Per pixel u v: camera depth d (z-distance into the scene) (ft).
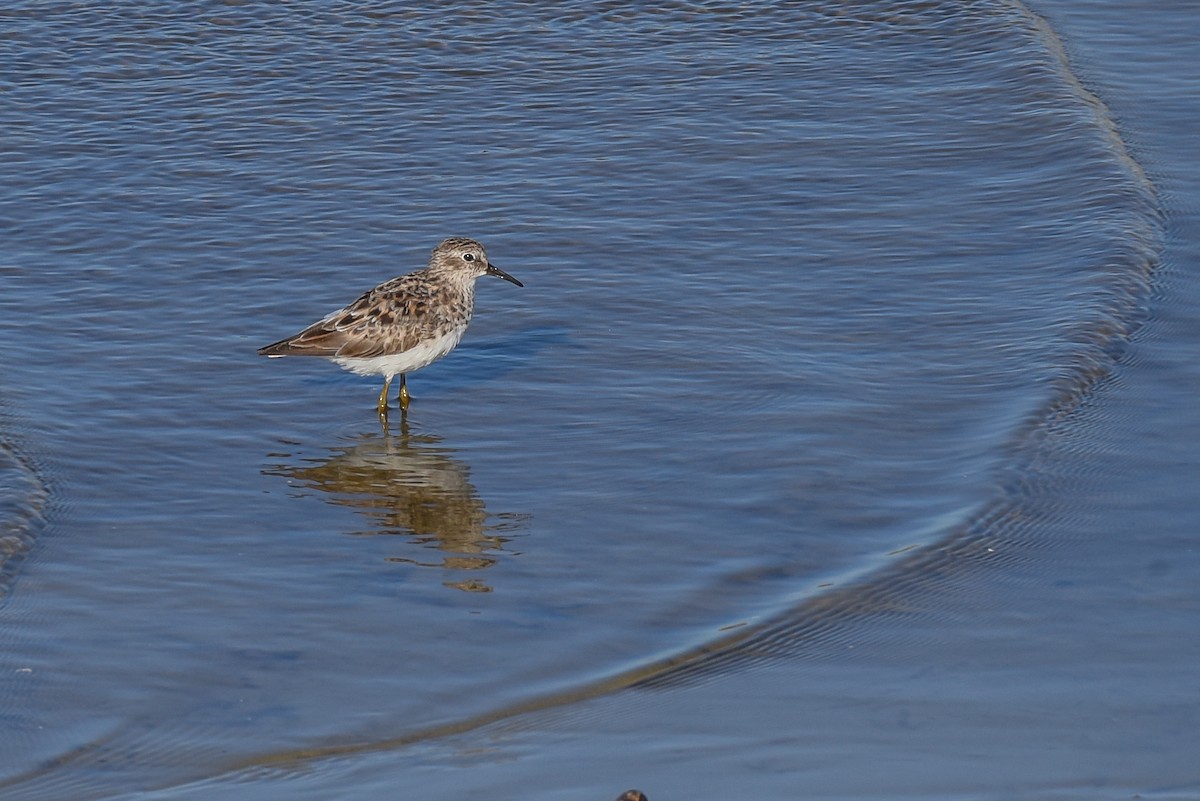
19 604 45.11
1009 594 45.29
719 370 60.64
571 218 74.28
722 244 71.72
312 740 39.14
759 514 50.37
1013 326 63.05
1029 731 38.70
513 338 64.13
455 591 46.21
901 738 38.60
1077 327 62.13
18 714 39.96
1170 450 53.31
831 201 75.72
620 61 92.94
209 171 78.48
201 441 55.98
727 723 39.55
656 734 39.14
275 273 68.95
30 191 75.72
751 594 45.80
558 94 88.43
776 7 100.78
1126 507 49.85
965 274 68.03
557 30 97.19
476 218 74.28
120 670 42.04
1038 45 92.38
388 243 71.77
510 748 38.68
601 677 41.86
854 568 46.96
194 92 87.71
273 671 42.11
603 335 63.93
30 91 86.99
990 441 54.34
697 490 52.06
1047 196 75.10
